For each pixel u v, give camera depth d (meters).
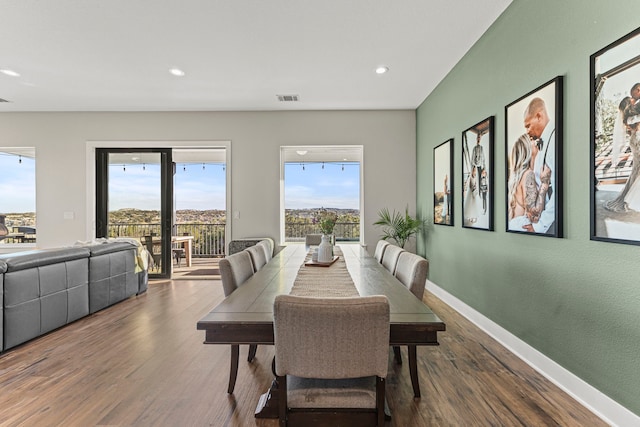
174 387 2.03
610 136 1.67
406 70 3.73
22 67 3.57
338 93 4.43
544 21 2.18
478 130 3.07
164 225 5.28
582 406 1.83
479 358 2.42
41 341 2.75
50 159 5.14
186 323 3.20
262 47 3.17
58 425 1.67
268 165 5.18
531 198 2.30
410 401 1.88
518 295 2.49
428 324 1.33
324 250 2.69
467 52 3.31
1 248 5.25
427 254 4.66
